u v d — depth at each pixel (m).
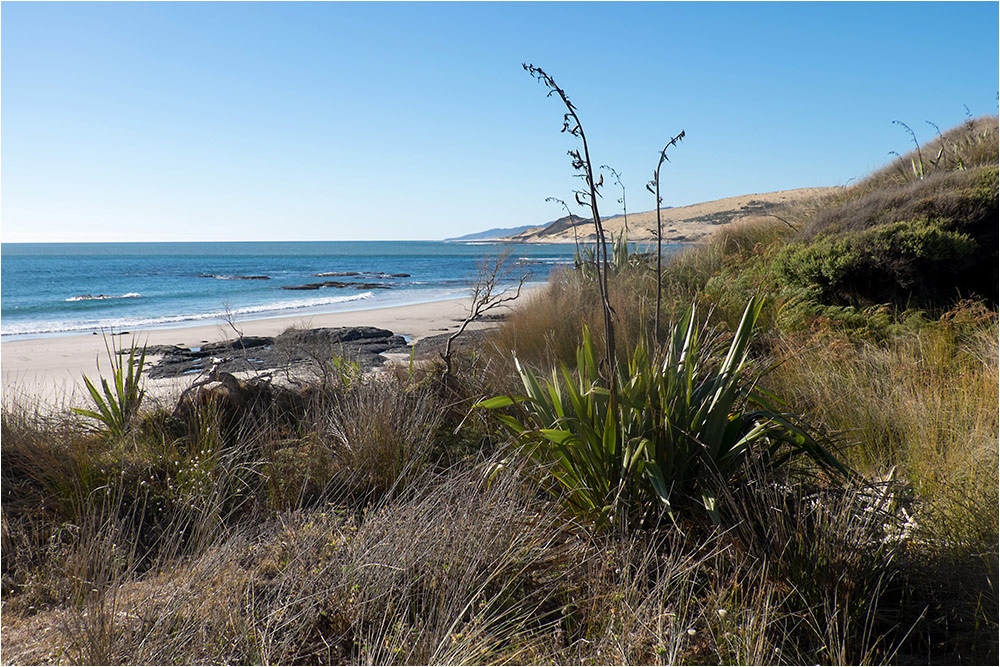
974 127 14.22
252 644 2.29
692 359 3.23
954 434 3.82
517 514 3.01
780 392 4.77
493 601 2.51
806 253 8.23
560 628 2.47
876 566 2.61
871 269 7.72
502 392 4.76
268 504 3.63
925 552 2.75
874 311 7.20
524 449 3.44
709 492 2.81
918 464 3.57
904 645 2.34
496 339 7.39
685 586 2.61
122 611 2.52
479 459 3.95
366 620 2.50
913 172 11.61
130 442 4.12
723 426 3.05
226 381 4.74
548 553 2.90
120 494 3.48
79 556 2.93
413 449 4.09
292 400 4.91
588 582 2.68
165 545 3.19
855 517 2.77
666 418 2.94
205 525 3.19
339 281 37.00
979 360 5.19
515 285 17.44
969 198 7.88
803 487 3.13
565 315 7.34
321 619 2.49
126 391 4.55
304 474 3.88
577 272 10.66
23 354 10.28
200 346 11.25
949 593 2.55
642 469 2.98
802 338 6.40
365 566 2.68
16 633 2.52
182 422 4.46
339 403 4.67
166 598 2.56
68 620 2.50
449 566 2.64
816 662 2.21
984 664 2.21
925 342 5.87
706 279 9.76
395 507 3.17
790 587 2.50
